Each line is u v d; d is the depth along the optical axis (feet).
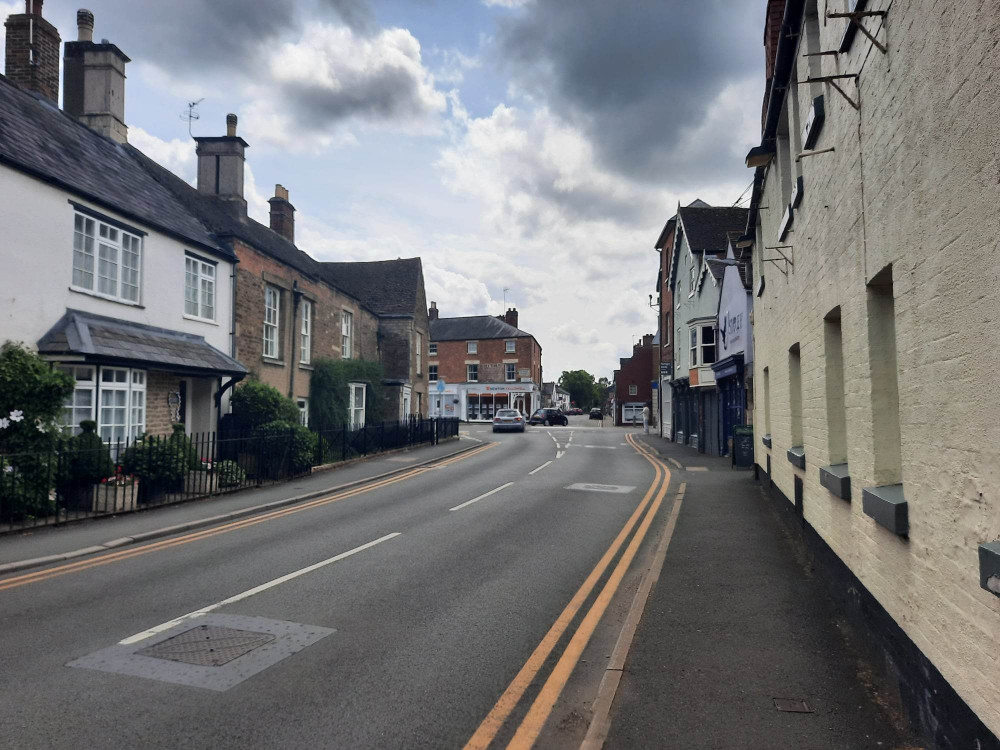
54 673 15.03
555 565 25.48
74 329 38.45
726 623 17.66
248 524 34.04
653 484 50.67
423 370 120.16
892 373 14.97
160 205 52.60
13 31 52.13
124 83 59.88
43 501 32.55
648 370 185.98
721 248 91.81
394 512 37.73
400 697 13.98
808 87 22.08
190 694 14.01
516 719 13.08
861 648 15.78
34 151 39.40
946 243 10.26
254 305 61.52
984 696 9.03
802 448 28.35
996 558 8.09
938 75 10.41
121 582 22.77
